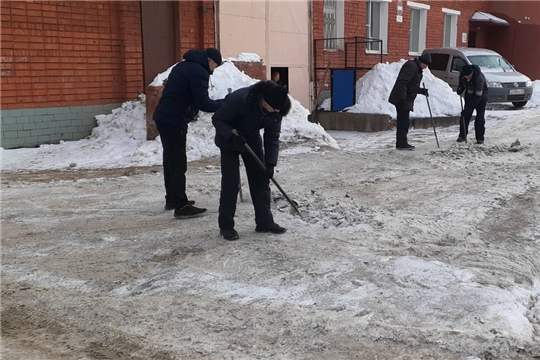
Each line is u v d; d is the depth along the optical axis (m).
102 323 3.60
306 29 16.91
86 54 11.74
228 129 4.80
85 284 4.23
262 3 15.31
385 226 5.44
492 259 4.56
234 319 3.59
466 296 3.79
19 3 10.48
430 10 22.80
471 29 27.23
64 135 11.50
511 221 5.79
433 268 4.29
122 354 3.22
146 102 10.73
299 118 11.79
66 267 4.58
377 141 12.52
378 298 3.81
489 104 18.86
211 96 10.79
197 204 6.56
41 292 4.09
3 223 5.91
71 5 11.34
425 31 22.69
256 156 4.95
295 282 4.13
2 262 4.71
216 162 9.66
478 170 8.55
